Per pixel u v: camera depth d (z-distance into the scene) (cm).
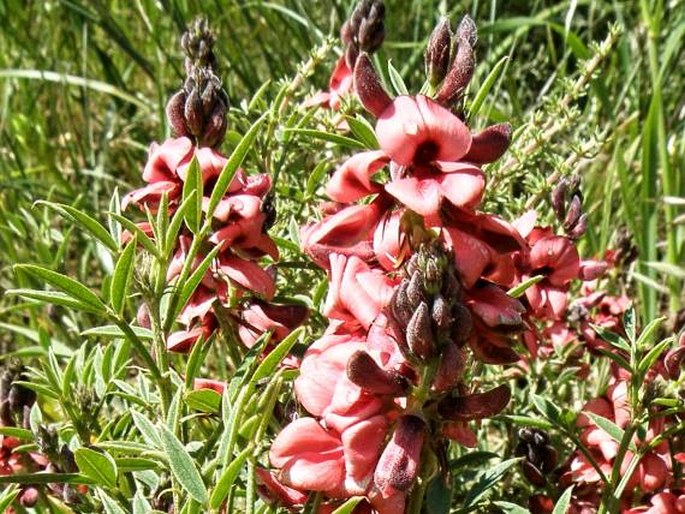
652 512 21
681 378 21
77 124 42
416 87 38
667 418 22
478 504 21
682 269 32
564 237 22
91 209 36
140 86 44
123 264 19
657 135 36
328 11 39
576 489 22
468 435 18
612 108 38
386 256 18
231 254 21
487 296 17
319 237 18
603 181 38
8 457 23
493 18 34
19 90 43
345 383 17
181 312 21
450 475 19
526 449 22
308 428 17
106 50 44
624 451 21
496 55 36
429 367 17
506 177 27
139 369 23
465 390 19
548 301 22
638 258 35
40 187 37
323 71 37
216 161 20
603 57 28
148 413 24
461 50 18
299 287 26
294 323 21
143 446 20
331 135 22
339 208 20
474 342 18
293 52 39
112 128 40
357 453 17
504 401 17
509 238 17
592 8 40
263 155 27
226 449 18
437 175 17
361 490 17
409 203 17
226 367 30
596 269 23
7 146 40
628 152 37
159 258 20
